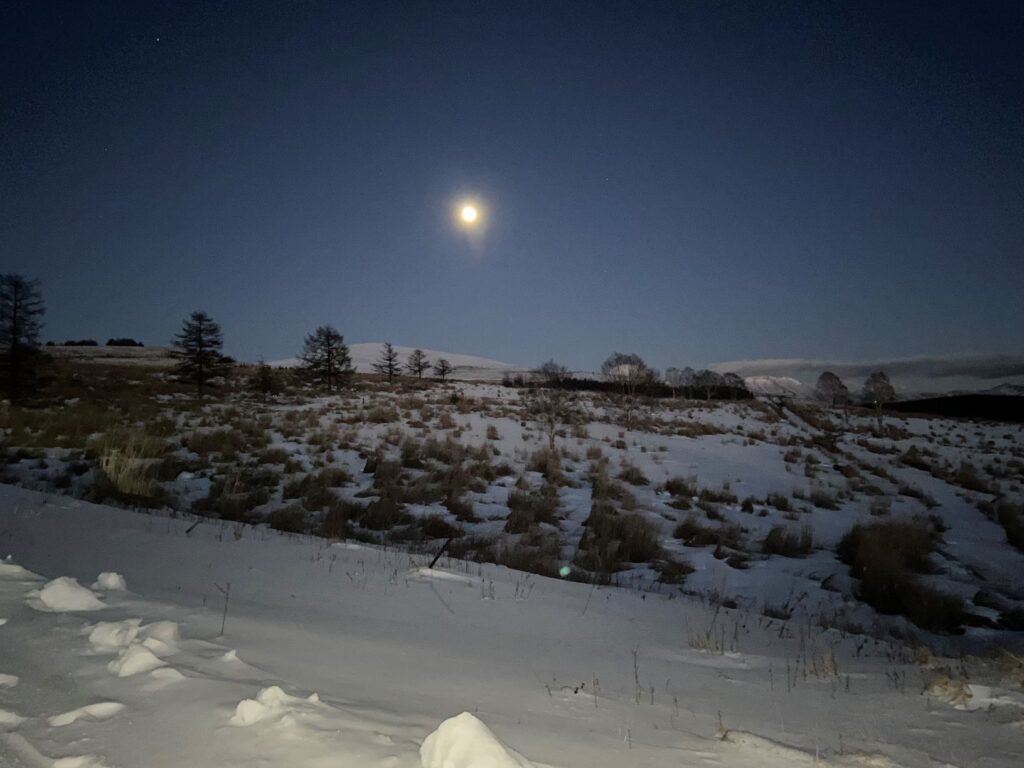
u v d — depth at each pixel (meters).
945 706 4.46
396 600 7.04
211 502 14.55
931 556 15.25
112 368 47.84
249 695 3.22
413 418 32.28
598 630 7.09
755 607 11.09
